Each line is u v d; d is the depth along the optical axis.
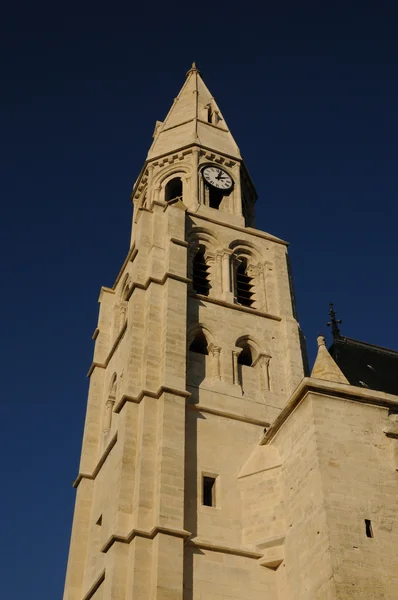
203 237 47.91
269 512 33.38
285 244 50.47
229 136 58.72
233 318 43.38
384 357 46.12
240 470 35.88
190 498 33.84
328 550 27.73
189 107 60.19
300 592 29.31
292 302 46.88
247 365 42.50
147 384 37.00
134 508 32.69
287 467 33.44
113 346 45.56
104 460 39.41
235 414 38.03
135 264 43.88
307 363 44.44
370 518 28.97
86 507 39.59
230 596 31.03
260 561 32.28
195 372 39.44
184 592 30.47
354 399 32.66
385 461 30.97
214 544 32.28
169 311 39.97
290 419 34.00
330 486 29.56
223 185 53.84
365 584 27.03
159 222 46.66
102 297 50.62
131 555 30.92
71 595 36.16
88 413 43.97
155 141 58.41
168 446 34.09
